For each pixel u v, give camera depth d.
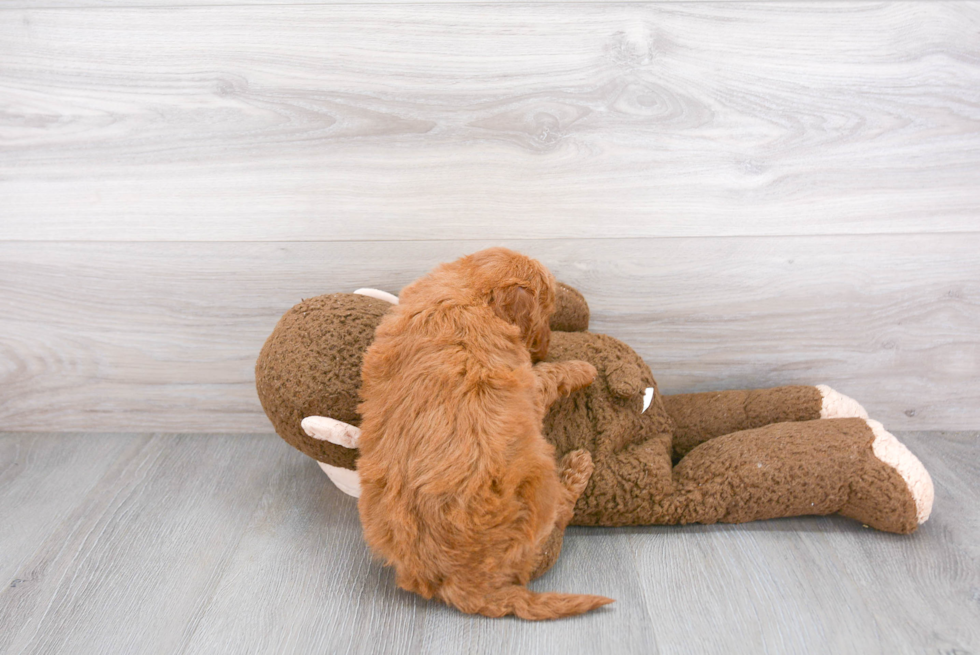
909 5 1.45
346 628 1.19
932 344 1.70
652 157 1.56
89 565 1.35
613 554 1.36
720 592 1.25
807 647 1.13
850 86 1.50
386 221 1.62
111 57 1.51
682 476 1.44
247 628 1.20
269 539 1.43
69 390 1.80
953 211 1.59
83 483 1.62
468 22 1.46
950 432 1.78
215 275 1.67
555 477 1.24
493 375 1.17
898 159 1.55
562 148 1.55
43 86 1.54
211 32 1.49
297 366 1.34
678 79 1.50
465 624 1.20
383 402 1.20
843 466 1.37
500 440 1.14
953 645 1.13
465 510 1.12
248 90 1.53
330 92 1.52
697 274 1.65
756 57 1.49
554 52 1.49
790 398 1.59
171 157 1.58
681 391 1.77
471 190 1.59
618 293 1.67
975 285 1.64
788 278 1.65
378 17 1.47
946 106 1.52
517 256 1.30
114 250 1.66
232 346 1.75
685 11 1.46
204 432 1.83
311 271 1.66
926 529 1.42
